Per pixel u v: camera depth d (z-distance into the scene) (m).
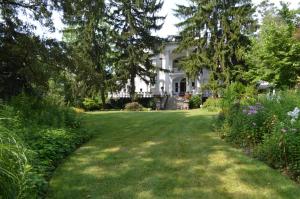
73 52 12.78
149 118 14.11
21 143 3.77
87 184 5.49
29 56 12.08
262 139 7.16
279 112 7.50
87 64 13.48
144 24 29.42
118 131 10.64
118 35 29.12
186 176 5.81
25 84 12.75
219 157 6.86
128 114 16.58
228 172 5.95
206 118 13.23
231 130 8.37
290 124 6.18
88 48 27.42
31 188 4.18
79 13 13.30
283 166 5.92
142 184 5.46
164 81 39.88
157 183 5.50
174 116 14.76
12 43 12.21
